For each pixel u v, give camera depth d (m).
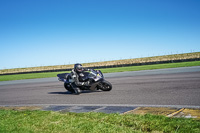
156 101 5.82
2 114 4.91
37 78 23.53
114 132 3.22
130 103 5.79
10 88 13.35
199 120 3.56
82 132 3.29
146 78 12.35
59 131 3.42
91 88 8.27
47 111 5.04
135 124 3.55
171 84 8.90
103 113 4.48
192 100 5.58
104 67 46.97
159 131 3.20
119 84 10.45
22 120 4.23
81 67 8.29
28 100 7.76
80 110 5.23
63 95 8.41
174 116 3.97
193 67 19.59
